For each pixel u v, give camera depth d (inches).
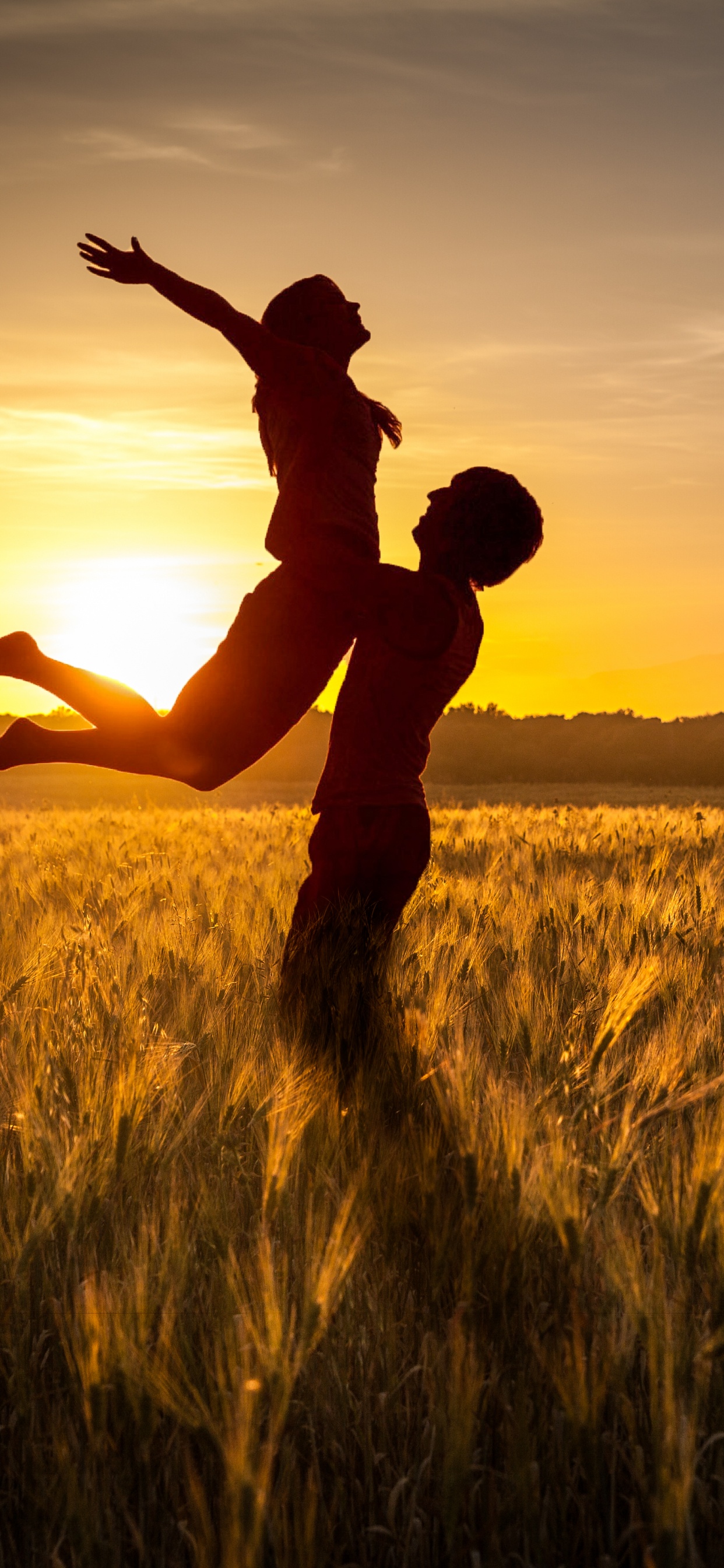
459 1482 70.9
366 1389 82.2
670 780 2721.5
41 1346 89.4
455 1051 134.6
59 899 317.4
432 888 291.0
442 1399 78.7
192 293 117.8
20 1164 112.7
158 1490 78.1
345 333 131.0
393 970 173.2
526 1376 84.4
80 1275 95.4
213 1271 95.0
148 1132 116.4
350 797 155.3
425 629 115.4
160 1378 76.0
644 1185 101.4
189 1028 161.8
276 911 247.9
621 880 352.8
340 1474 79.7
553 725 3297.2
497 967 211.3
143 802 1699.1
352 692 156.9
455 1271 95.4
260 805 1425.9
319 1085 128.9
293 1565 69.5
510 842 469.7
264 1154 115.8
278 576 118.0
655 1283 80.8
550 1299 94.2
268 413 127.3
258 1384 71.9
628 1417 77.0
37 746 112.6
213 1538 67.5
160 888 314.0
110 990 171.5
